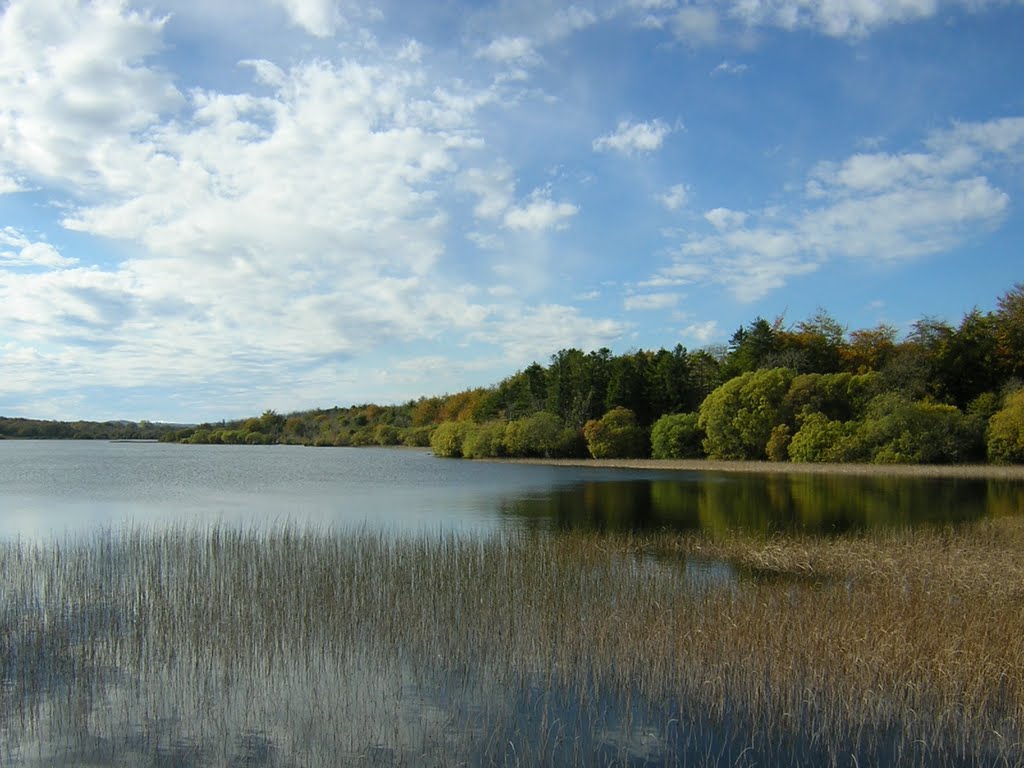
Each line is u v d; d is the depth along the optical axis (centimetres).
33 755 1012
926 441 6206
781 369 7612
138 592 1775
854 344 9444
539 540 2430
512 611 1549
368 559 1947
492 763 982
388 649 1397
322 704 1174
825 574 2098
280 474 6869
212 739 1058
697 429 8194
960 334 7544
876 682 1160
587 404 9488
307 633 1394
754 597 1557
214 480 6103
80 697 1148
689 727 1103
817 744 1053
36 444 17738
